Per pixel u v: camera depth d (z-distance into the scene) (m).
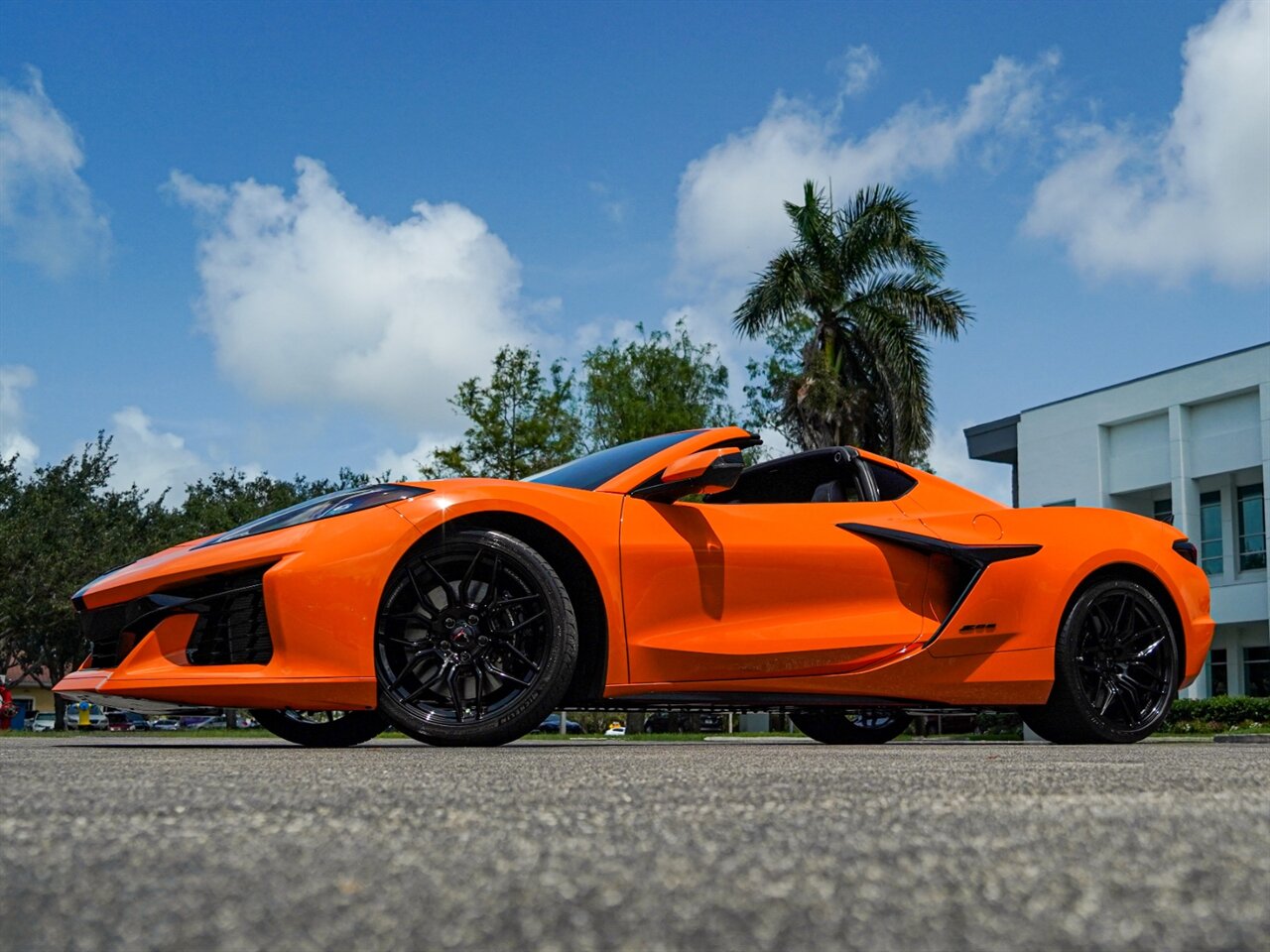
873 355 18.72
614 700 3.56
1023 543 4.19
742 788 1.69
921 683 3.96
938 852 1.07
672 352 30.36
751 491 4.46
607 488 3.69
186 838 1.15
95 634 3.31
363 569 3.20
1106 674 4.29
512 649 3.34
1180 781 1.85
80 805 1.42
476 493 3.38
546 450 23.06
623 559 3.53
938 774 2.04
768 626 3.75
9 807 1.39
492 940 0.73
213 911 0.81
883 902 0.84
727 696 3.68
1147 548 4.43
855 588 3.91
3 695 22.78
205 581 3.22
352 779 1.86
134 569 3.36
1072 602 4.26
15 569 29.03
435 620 3.30
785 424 19.53
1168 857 1.04
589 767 2.26
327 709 3.23
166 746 3.85
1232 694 21.81
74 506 33.84
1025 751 3.29
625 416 28.59
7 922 0.77
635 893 0.87
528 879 0.94
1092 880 0.93
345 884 0.91
